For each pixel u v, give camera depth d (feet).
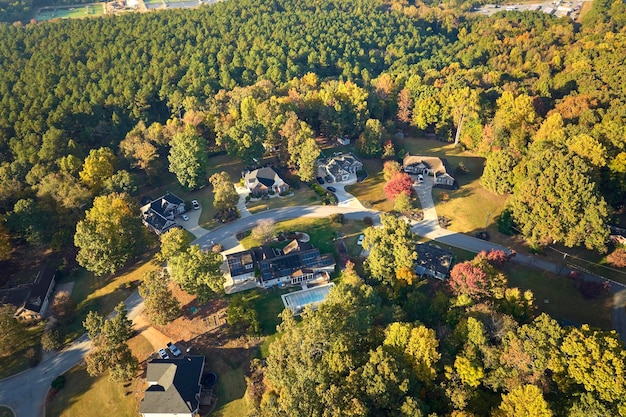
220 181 382.63
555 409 178.81
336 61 643.86
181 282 269.85
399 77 546.26
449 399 186.09
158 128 444.55
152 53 602.03
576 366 179.52
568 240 297.33
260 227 333.83
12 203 348.79
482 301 239.91
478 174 424.46
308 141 399.03
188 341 260.83
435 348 195.21
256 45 638.94
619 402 168.66
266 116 439.63
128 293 298.76
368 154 450.71
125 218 315.17
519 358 188.34
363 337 216.54
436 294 260.62
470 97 447.83
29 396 237.25
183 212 378.32
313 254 306.55
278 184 401.49
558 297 284.00
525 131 413.18
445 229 352.69
